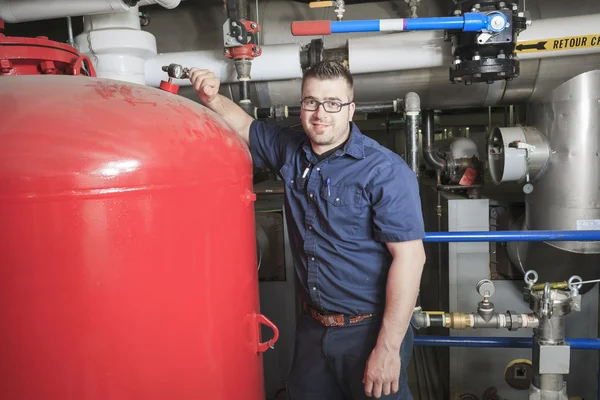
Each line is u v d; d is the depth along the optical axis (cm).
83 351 64
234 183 83
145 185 67
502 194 217
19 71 85
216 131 84
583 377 203
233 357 85
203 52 173
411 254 110
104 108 71
